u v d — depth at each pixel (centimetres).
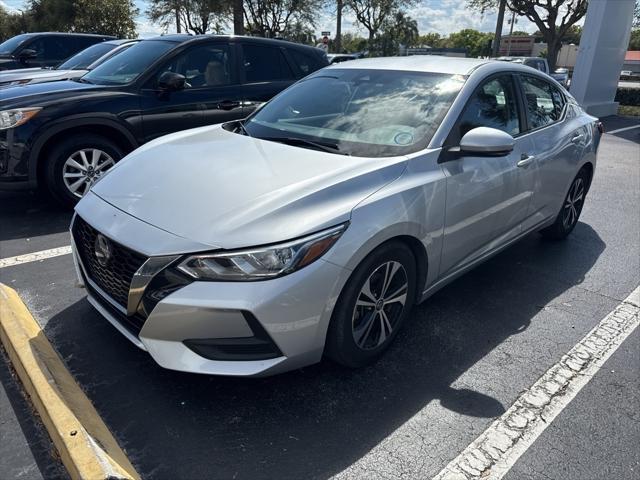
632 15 1539
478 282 398
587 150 462
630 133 1241
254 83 615
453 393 269
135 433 234
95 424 232
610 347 316
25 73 801
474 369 289
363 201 253
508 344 315
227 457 223
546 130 404
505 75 370
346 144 306
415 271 293
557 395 270
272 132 338
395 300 285
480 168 320
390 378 278
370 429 242
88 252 272
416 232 277
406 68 364
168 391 260
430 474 218
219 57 591
